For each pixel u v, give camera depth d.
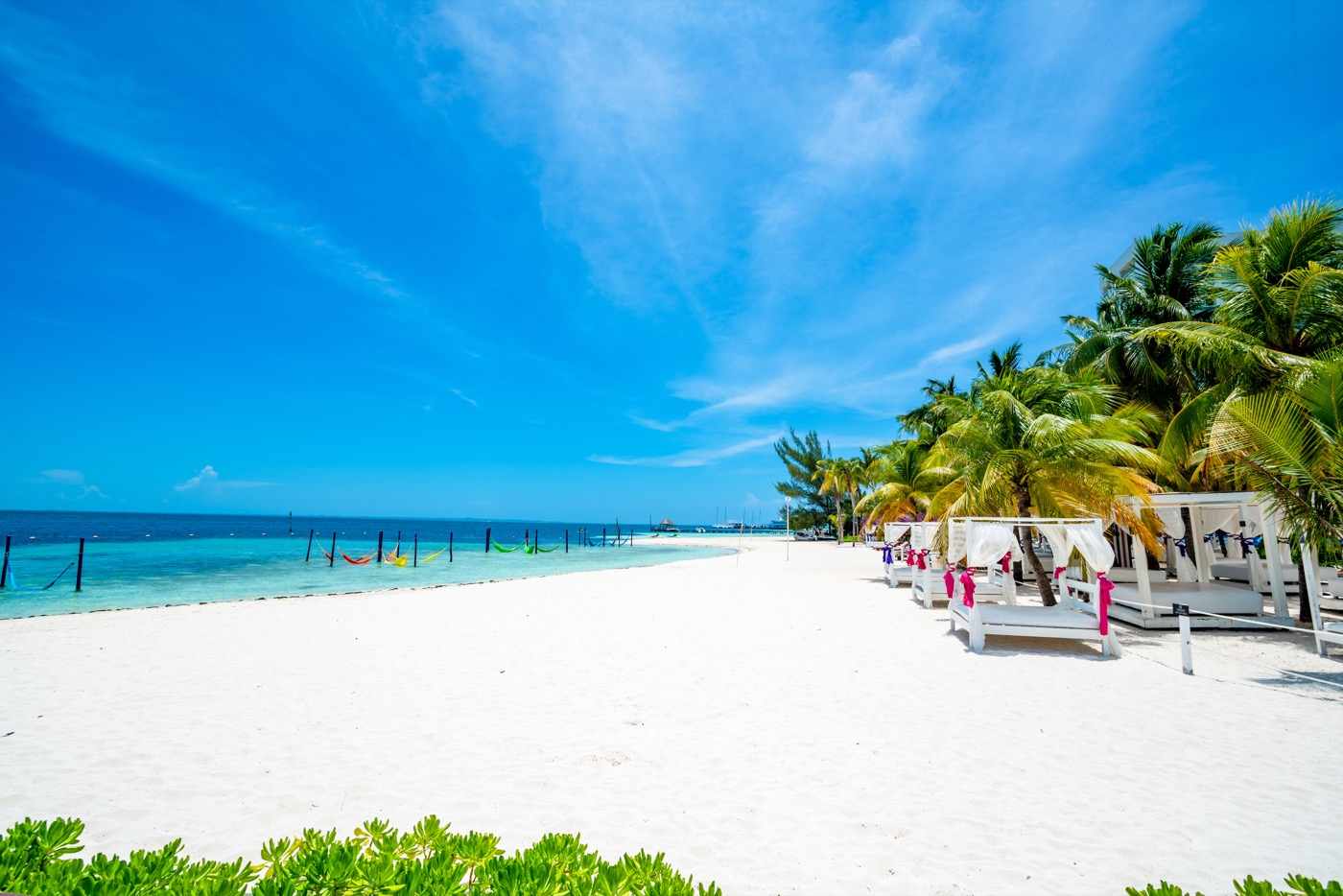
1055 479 13.44
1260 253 14.18
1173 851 4.12
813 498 75.00
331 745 6.07
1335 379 8.80
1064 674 8.88
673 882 2.57
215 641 11.48
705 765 5.59
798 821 4.53
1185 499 12.72
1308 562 10.21
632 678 8.71
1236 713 7.11
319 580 27.81
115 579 27.50
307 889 2.54
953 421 17.17
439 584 25.91
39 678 8.69
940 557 17.98
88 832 4.32
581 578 26.27
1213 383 17.36
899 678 8.69
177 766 5.55
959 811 4.70
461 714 7.10
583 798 4.89
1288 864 3.94
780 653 10.35
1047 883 3.76
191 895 2.41
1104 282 23.44
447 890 2.56
